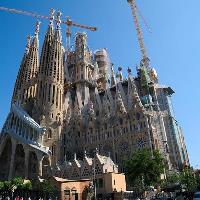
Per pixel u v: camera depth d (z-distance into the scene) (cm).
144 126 8975
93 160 7619
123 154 9075
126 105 10900
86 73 13588
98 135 10175
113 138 9600
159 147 8706
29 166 9331
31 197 6050
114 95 12231
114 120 9962
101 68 15200
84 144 10300
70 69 14362
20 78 13125
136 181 6419
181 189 5578
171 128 9975
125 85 12400
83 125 10788
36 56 13750
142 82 11438
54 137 9988
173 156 9294
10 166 9288
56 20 13388
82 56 14162
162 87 11194
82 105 12031
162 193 6388
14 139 9719
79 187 5906
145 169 6378
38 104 10831
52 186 5803
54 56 11944
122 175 6975
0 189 6288
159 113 9756
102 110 10856
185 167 8594
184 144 10294
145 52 14888
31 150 9169
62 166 8512
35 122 9975
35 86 12306
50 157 9244
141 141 8844
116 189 6462
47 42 12581
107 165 7569
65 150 10319
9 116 10631
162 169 6519
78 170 7912
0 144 10262
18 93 12375
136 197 5931
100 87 13788
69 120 11038
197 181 6322
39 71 11762
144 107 9819
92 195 5641
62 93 11488
